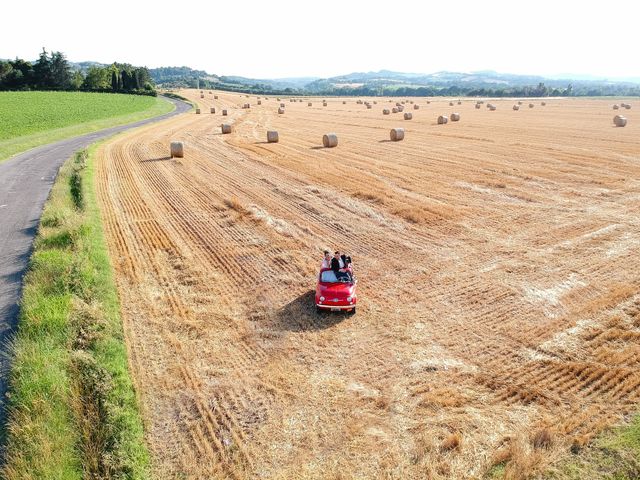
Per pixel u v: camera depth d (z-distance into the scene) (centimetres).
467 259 1962
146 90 15312
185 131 5934
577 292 1675
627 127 5759
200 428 1090
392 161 3784
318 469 977
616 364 1282
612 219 2383
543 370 1266
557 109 9738
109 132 6169
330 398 1178
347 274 1609
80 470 962
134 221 2472
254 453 1019
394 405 1150
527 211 2528
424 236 2222
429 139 4897
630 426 1056
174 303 1633
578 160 3634
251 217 2508
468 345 1384
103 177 3425
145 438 1061
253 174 3459
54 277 1734
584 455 986
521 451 988
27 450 988
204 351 1367
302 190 3009
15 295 1662
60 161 4094
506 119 7069
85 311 1495
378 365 1300
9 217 2525
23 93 10456
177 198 2884
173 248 2108
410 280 1791
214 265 1936
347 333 1454
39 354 1284
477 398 1170
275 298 1670
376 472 966
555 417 1099
